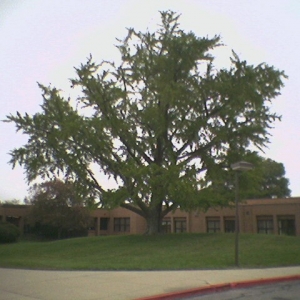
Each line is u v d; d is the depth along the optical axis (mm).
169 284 12078
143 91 29719
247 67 28203
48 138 28141
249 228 44250
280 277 13758
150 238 27984
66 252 25500
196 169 28531
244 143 29781
